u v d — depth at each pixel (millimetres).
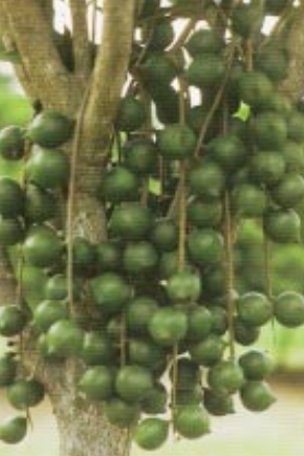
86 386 2281
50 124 2297
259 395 2322
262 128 2293
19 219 2344
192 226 2305
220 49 2330
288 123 2322
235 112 2340
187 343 2293
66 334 2246
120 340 2287
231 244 2316
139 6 2332
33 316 2357
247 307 2303
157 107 2361
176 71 2332
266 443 5012
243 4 2320
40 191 2322
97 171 2326
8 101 3189
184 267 2273
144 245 2293
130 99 2314
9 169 2951
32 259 2297
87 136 2303
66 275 2293
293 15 2352
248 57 2314
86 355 2287
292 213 2326
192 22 2340
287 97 2354
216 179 2279
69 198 2285
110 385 2279
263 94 2295
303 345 3312
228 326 2312
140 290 2312
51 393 2373
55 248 2295
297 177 2312
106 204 2359
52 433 5180
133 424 2334
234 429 5250
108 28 2238
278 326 3270
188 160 2297
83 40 2334
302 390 6023
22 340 2373
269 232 2326
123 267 2303
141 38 2357
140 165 2312
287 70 2348
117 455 2365
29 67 2332
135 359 2279
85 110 2293
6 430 2363
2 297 2422
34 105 2377
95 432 2359
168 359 2309
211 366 2291
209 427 2279
